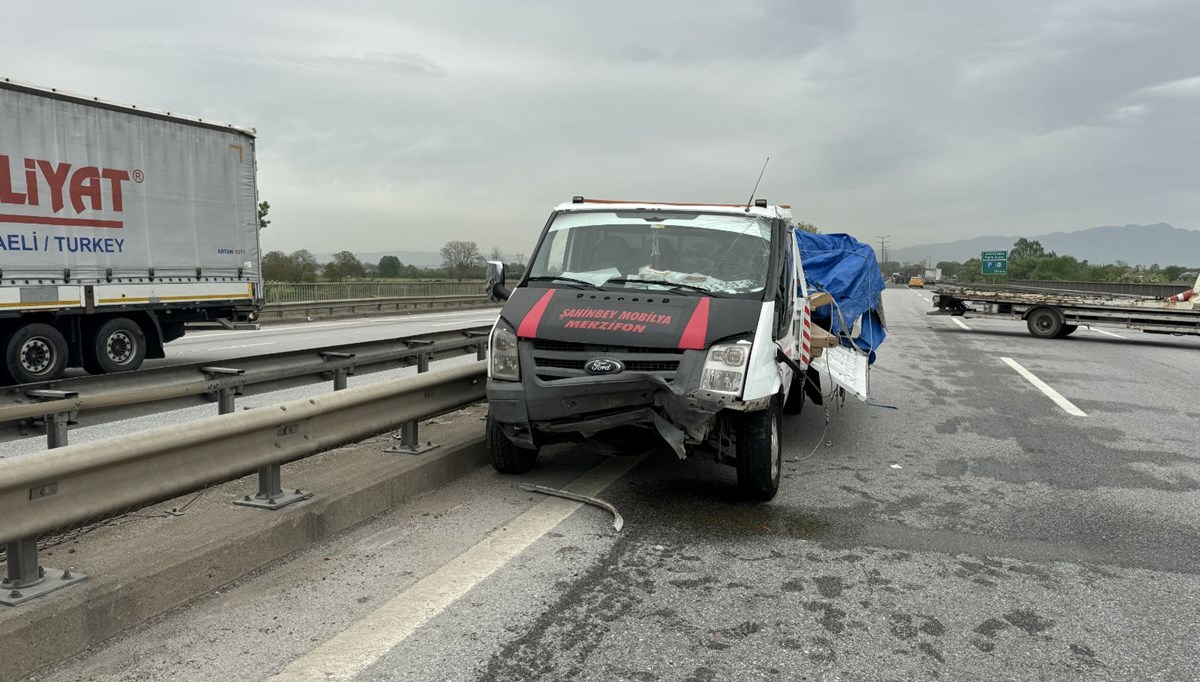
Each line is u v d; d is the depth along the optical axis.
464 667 3.37
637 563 4.64
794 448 7.97
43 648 3.28
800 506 5.90
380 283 38.00
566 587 4.25
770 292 5.92
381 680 3.25
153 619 3.74
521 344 5.58
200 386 5.92
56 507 3.41
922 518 5.67
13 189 11.68
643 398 5.33
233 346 17.62
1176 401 11.15
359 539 4.90
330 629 3.69
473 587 4.21
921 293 63.62
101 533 4.29
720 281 6.10
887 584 4.42
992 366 15.07
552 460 6.95
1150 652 3.65
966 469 7.16
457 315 34.69
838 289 8.98
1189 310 20.53
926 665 3.50
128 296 13.51
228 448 4.32
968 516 5.73
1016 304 22.98
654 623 3.85
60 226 12.37
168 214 14.21
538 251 6.69
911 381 12.90
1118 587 4.43
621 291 5.98
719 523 5.43
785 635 3.76
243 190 15.84
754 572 4.55
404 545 4.81
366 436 5.46
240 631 3.64
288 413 4.61
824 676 3.39
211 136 15.05
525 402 5.51
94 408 5.16
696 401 5.23
